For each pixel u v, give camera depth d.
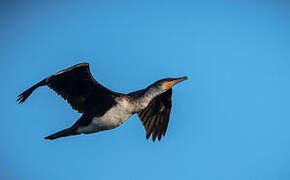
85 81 14.20
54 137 14.46
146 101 15.23
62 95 14.34
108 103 14.72
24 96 13.13
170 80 15.61
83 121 14.67
